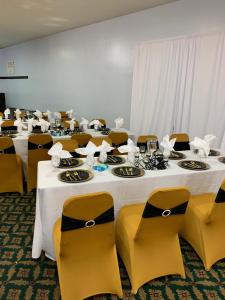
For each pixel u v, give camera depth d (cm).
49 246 198
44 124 410
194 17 385
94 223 152
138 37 478
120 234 194
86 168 223
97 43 570
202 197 229
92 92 613
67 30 645
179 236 235
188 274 195
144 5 433
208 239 203
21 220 263
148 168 226
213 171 229
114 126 567
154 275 183
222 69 353
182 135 360
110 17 514
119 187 199
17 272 191
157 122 464
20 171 322
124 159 252
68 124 467
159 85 450
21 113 571
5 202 303
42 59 771
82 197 138
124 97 530
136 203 211
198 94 389
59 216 189
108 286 171
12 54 922
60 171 212
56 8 461
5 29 639
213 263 202
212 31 360
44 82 785
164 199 156
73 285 163
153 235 177
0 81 1027
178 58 411
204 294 177
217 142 372
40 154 323
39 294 173
